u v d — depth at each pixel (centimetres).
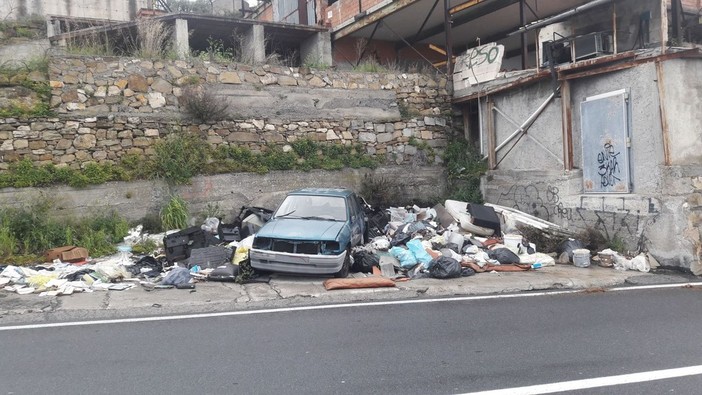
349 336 636
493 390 471
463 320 713
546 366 533
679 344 603
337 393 465
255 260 948
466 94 1609
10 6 1906
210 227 1257
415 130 1611
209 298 821
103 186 1254
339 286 885
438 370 522
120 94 1302
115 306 766
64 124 1237
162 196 1308
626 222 1120
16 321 698
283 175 1436
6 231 1095
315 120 1500
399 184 1564
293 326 681
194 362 541
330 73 1532
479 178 1559
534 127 1384
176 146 1323
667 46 1070
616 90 1148
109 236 1193
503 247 1158
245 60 1501
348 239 1001
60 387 473
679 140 1053
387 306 798
